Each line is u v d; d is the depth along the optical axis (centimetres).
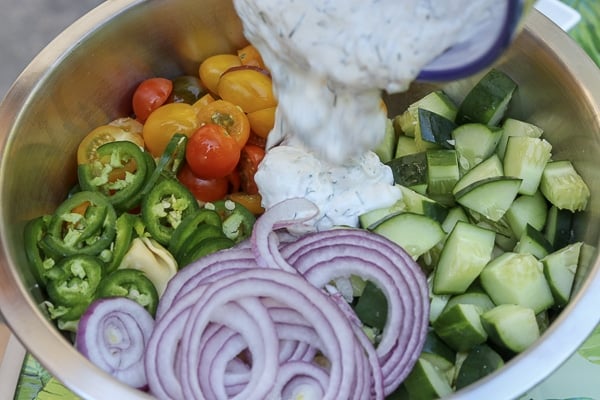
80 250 54
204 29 60
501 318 51
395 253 52
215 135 56
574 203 54
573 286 52
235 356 50
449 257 53
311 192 55
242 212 57
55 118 56
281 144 56
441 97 60
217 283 50
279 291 50
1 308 48
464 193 55
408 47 44
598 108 53
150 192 56
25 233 53
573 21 61
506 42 43
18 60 77
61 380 46
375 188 56
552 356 46
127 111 61
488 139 57
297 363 49
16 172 53
